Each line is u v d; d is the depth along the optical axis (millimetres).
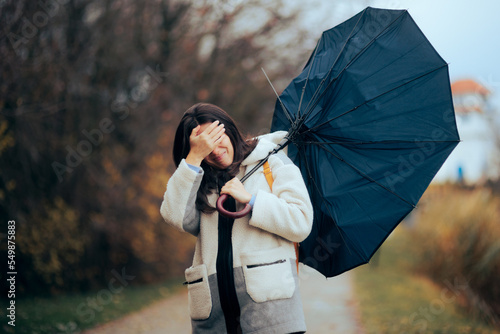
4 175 8906
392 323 7738
